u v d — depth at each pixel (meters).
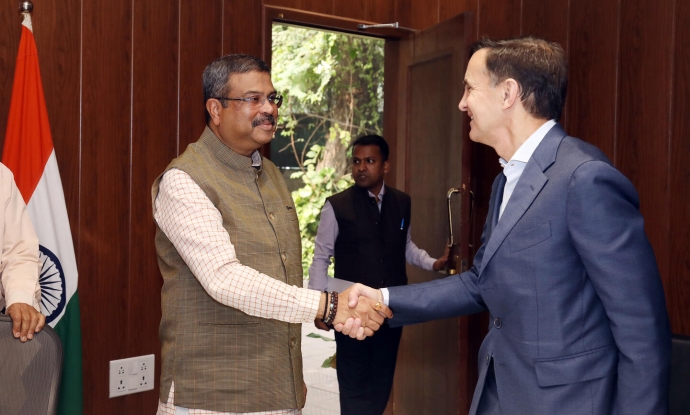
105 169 2.61
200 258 1.65
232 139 1.81
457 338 3.19
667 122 3.09
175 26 2.76
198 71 2.83
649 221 3.18
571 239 1.36
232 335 1.74
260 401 1.75
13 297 1.77
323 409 3.93
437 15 3.60
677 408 1.60
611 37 3.37
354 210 3.26
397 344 3.32
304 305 1.70
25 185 2.23
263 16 3.01
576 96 3.57
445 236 3.27
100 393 2.63
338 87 6.54
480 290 1.53
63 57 2.49
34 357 1.46
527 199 1.42
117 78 2.62
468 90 1.56
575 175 1.35
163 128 2.75
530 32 3.74
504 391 1.46
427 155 3.41
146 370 2.73
